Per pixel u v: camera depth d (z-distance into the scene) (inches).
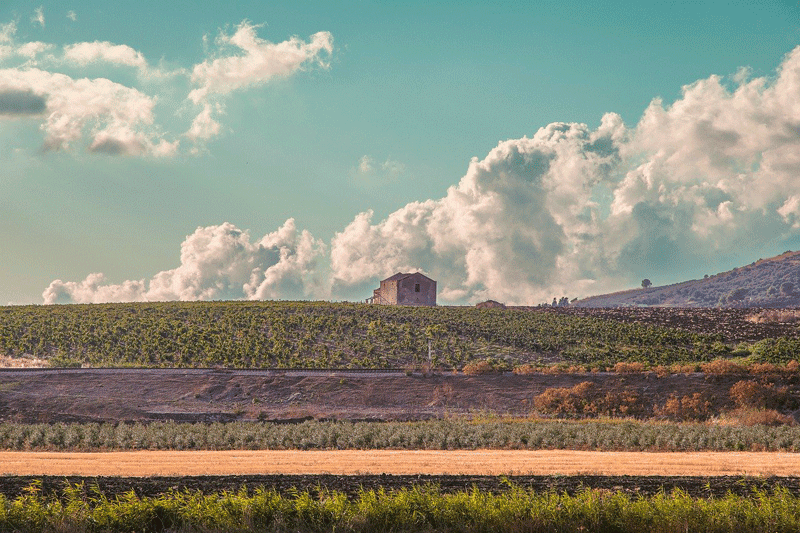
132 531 3543.3
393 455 6732.3
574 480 4963.1
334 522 3560.5
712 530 3503.9
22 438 7839.6
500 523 3526.1
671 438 7568.9
